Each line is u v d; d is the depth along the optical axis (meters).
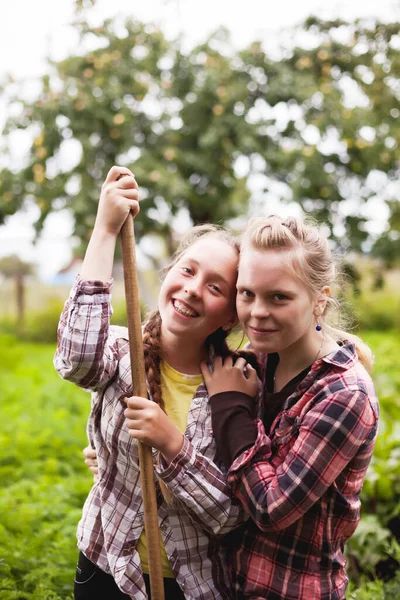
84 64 10.71
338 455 2.14
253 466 2.19
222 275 2.29
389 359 10.30
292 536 2.24
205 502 2.20
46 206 10.77
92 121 10.47
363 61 10.28
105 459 2.37
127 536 2.30
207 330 2.33
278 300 2.19
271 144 10.66
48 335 18.62
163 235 11.77
